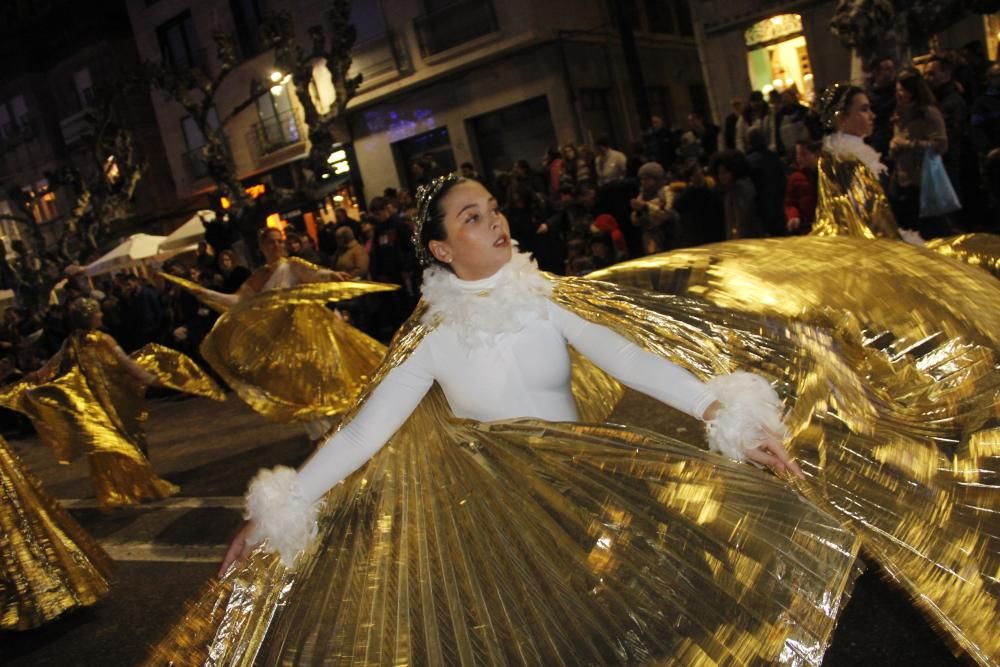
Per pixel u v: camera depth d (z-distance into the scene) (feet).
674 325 8.20
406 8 71.82
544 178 40.14
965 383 10.13
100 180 78.18
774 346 8.77
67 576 16.06
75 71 102.63
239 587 7.97
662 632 6.99
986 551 8.26
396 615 7.81
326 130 49.49
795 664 6.59
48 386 21.34
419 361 8.16
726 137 36.94
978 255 14.23
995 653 7.68
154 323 45.96
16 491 16.10
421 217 8.14
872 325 10.84
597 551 7.32
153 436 35.24
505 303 7.90
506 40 68.13
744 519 7.02
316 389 21.39
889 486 8.68
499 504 7.80
